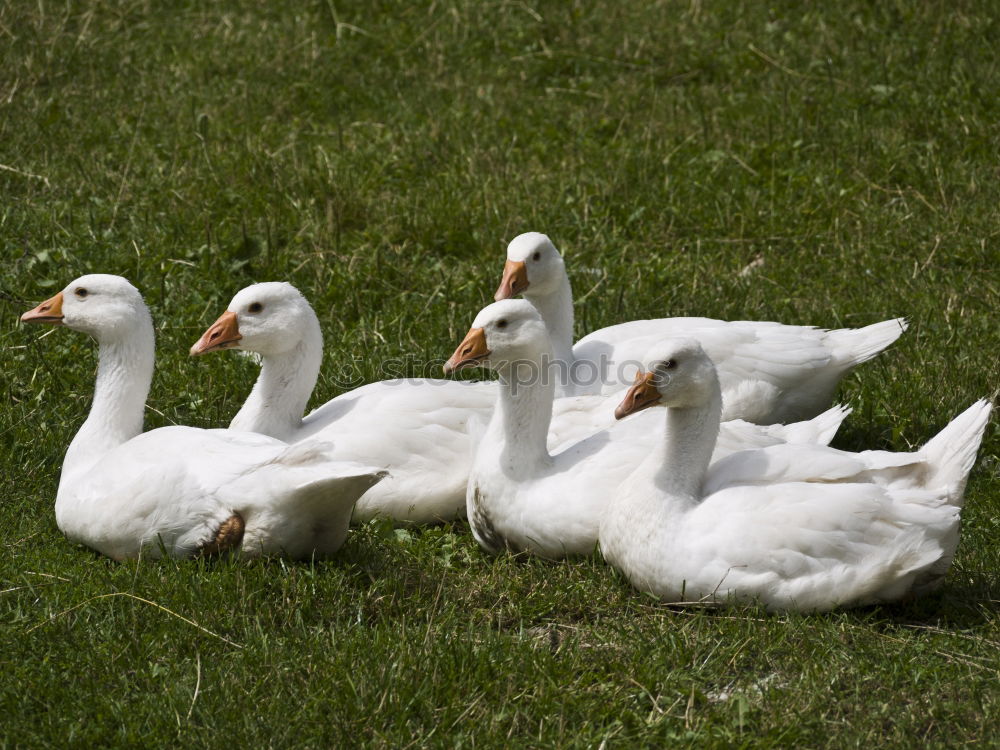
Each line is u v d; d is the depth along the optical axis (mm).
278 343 10039
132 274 13406
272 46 19641
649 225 15000
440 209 14742
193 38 19953
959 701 7469
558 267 11438
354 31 20297
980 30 19203
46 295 12992
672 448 8578
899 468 8641
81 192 15156
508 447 9219
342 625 8117
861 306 13148
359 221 15039
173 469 8633
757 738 7070
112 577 8477
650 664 7707
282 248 14273
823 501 8195
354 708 7133
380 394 10148
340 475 8133
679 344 8406
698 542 8258
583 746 6973
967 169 15812
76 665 7543
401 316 12773
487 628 8078
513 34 20344
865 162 16078
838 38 19625
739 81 18812
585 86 18828
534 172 16219
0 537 9180
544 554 9188
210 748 6840
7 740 6891
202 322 12617
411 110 17938
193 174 15672
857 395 11570
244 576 8359
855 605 8312
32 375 11516
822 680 7570
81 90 17938
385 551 9070
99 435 9578
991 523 9500
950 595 8570
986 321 12656
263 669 7492
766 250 14555
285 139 16938
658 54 19703
